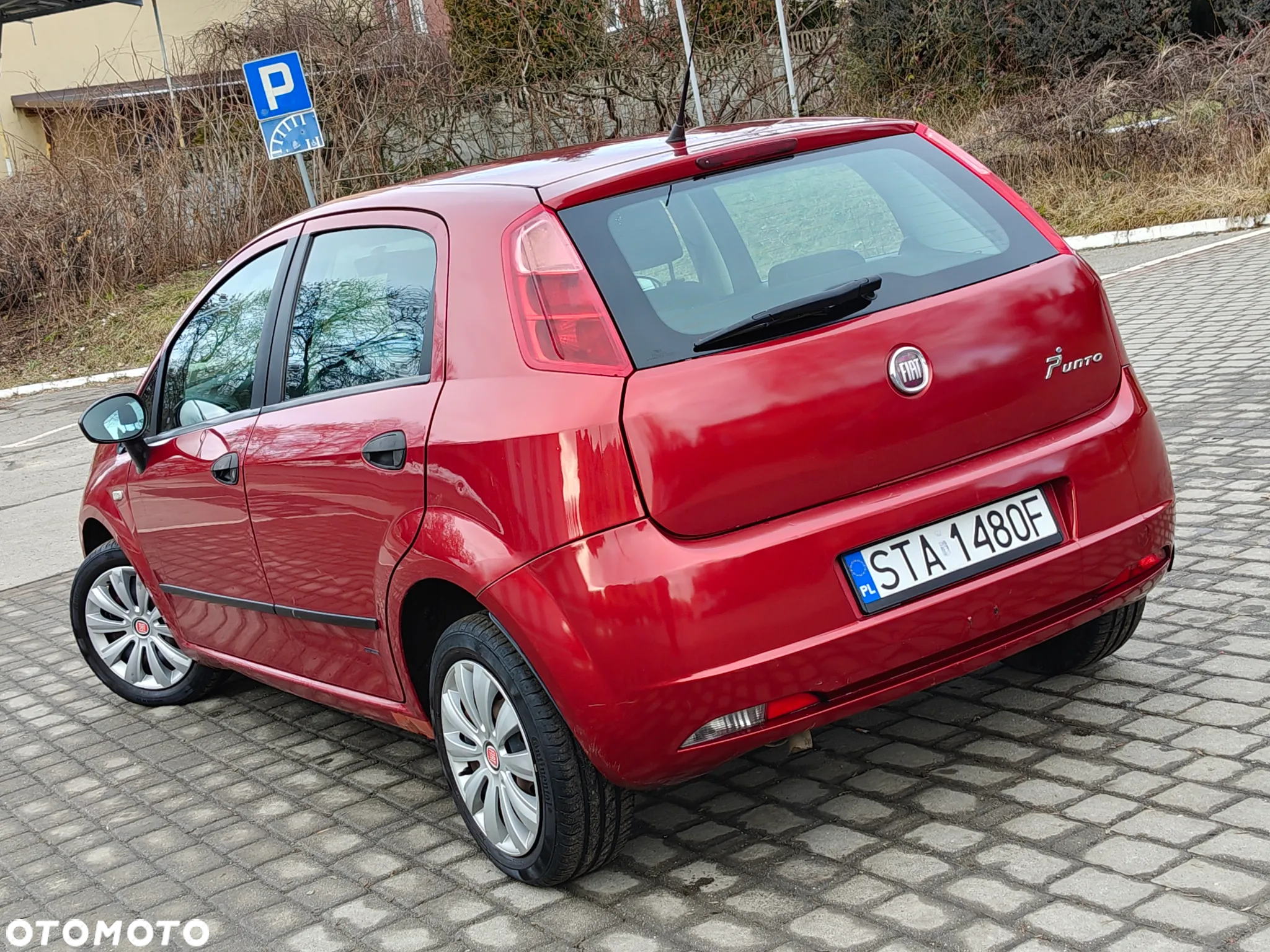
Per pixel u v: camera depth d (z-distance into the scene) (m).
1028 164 15.24
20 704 6.00
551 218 3.31
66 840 4.42
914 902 3.08
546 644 3.10
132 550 5.26
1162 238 13.33
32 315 18.77
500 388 3.28
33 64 27.61
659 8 19.70
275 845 4.10
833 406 3.12
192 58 20.66
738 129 3.88
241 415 4.43
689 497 3.01
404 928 3.44
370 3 20.22
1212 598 4.63
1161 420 7.00
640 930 3.20
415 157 19.75
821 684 3.09
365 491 3.68
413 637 3.79
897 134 3.81
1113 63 15.46
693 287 3.22
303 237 4.37
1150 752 3.62
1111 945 2.78
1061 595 3.36
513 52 19.61
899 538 3.18
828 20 20.25
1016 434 3.37
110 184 18.97
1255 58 14.19
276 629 4.48
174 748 5.14
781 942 3.02
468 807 3.65
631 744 3.06
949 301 3.32
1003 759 3.73
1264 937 2.71
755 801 3.76
